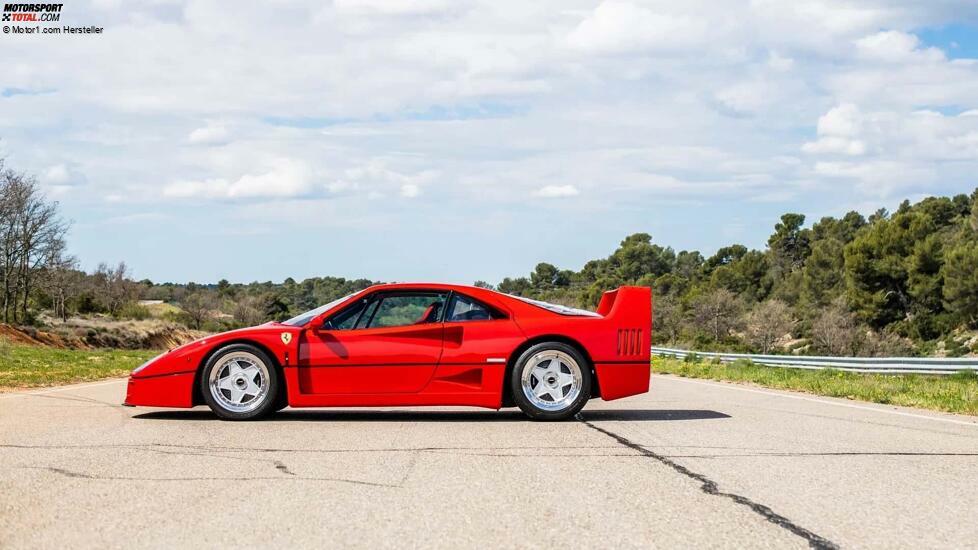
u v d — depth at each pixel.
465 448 6.08
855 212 136.25
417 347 7.88
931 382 14.93
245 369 7.84
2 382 13.05
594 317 8.07
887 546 3.53
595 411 8.84
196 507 4.18
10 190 45.53
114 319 69.75
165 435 6.71
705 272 154.38
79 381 14.36
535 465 5.39
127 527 3.78
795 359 27.19
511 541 3.58
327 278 121.12
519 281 179.12
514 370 7.85
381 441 6.42
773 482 4.86
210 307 89.62
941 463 5.50
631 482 4.84
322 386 7.82
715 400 10.48
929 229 74.75
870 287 75.12
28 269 48.03
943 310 71.38
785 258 137.00
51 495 4.43
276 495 4.47
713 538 3.64
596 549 3.46
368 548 3.47
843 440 6.55
